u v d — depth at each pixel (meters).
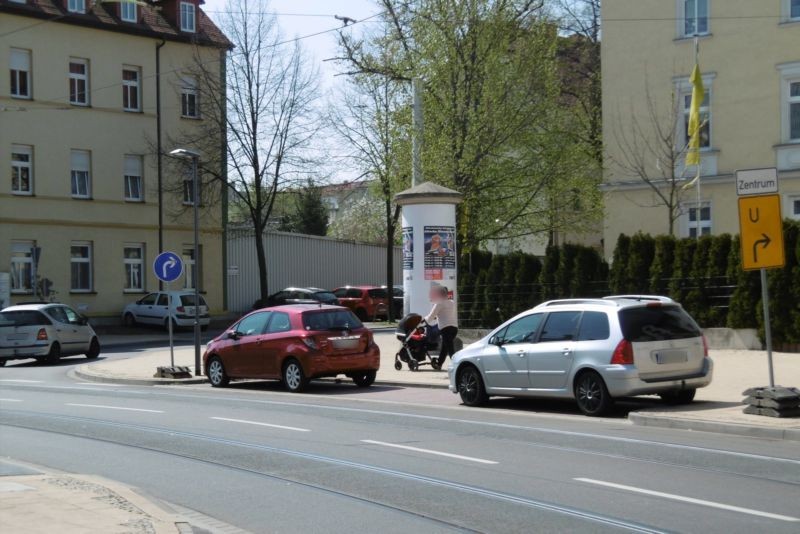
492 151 34.00
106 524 7.48
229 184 46.47
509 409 15.97
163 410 16.33
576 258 26.75
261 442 12.39
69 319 30.53
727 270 23.19
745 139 31.12
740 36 31.23
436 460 10.74
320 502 8.71
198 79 46.12
